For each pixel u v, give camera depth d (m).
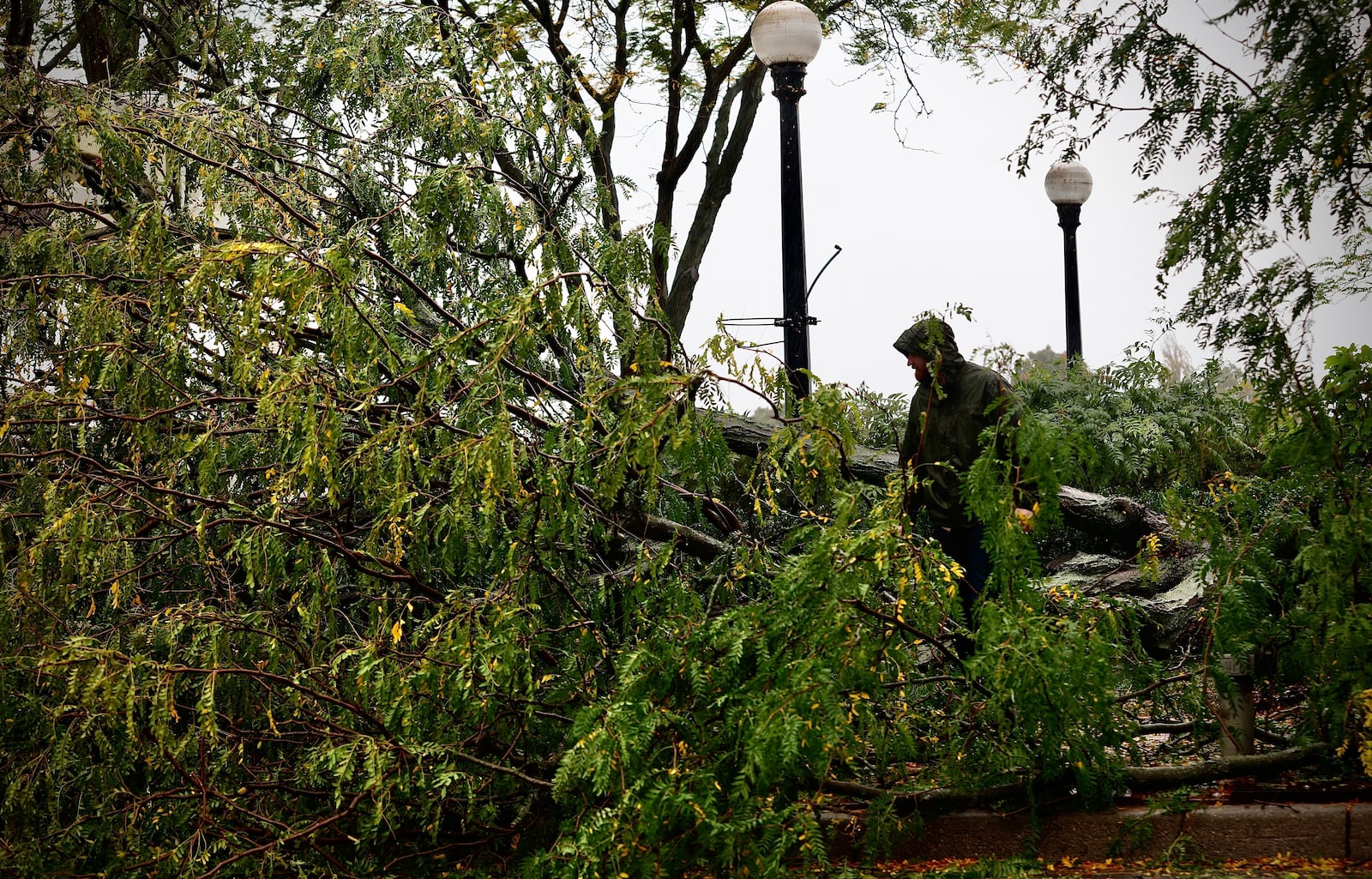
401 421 4.78
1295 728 4.43
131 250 4.82
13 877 4.03
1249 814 3.64
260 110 6.66
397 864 4.49
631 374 5.01
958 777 3.98
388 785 4.00
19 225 5.72
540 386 4.98
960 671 4.24
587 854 3.45
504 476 4.20
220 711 4.63
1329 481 3.97
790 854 3.85
